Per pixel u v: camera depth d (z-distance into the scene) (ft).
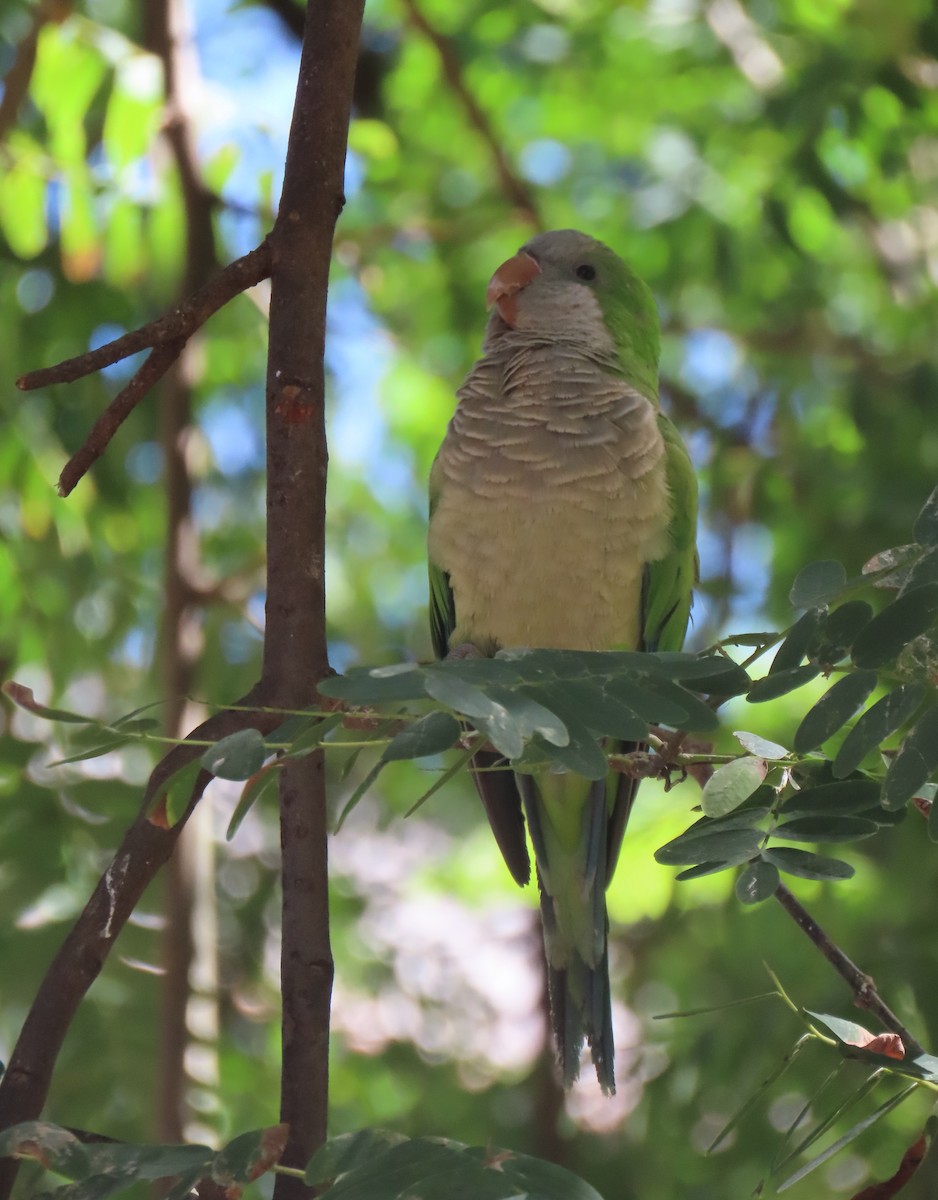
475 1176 10.91
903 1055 14.85
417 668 12.46
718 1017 36.42
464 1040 46.83
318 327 16.69
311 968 14.85
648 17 44.27
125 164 33.22
